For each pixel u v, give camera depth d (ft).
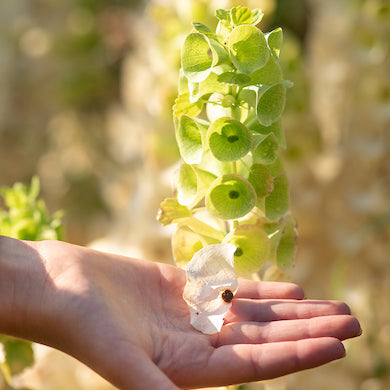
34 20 6.58
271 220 2.40
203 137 2.35
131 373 2.22
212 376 2.32
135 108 4.01
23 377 2.87
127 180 4.30
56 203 6.06
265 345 2.31
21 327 2.39
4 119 6.42
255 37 2.30
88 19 6.32
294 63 3.33
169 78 3.30
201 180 2.37
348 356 3.39
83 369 2.99
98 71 6.27
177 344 2.35
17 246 2.47
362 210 3.58
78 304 2.32
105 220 5.78
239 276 2.43
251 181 2.37
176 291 2.49
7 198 2.75
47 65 6.41
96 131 6.23
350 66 3.65
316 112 3.72
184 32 3.22
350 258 3.57
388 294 3.52
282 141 2.38
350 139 3.64
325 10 3.85
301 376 3.34
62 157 6.22
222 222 2.50
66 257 2.43
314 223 3.56
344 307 2.41
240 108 2.36
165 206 2.43
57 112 6.42
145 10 3.95
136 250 3.37
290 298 2.46
